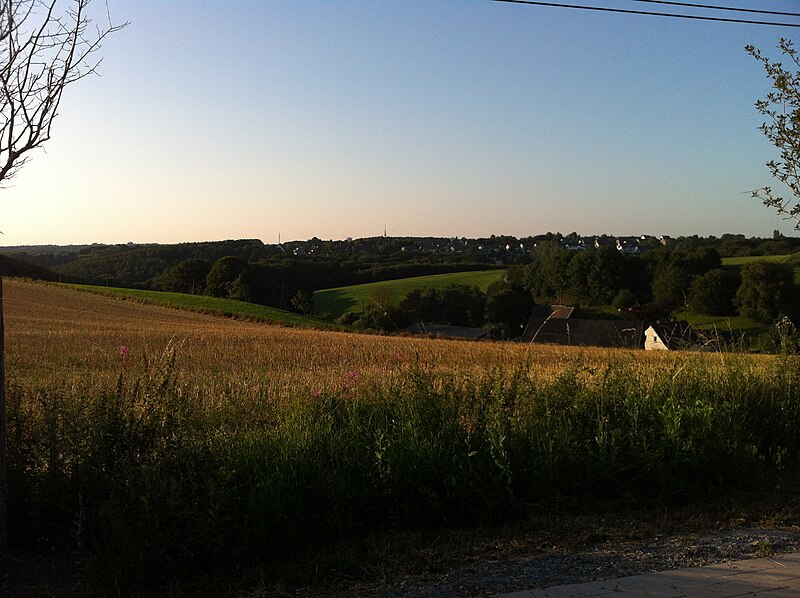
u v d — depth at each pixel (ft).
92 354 64.80
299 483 17.43
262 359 71.87
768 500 20.24
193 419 19.80
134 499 15.60
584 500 19.84
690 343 32.68
